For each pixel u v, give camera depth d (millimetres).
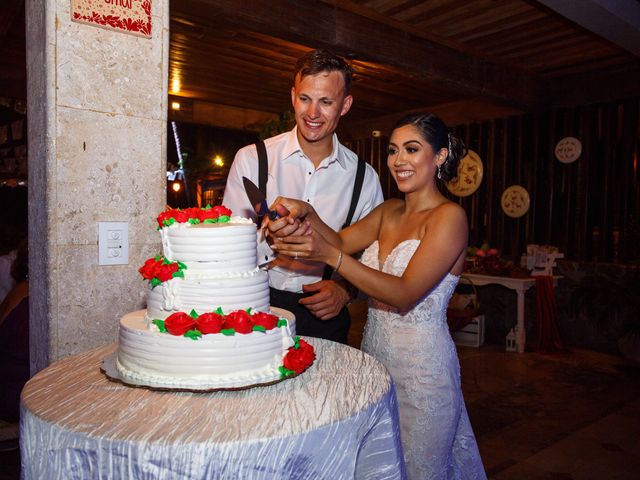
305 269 2236
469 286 5965
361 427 1131
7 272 3705
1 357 2686
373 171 2449
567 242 6570
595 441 3525
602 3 3812
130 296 1892
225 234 1354
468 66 5609
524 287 5684
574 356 5617
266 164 2242
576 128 6469
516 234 7070
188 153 8273
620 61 5863
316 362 1502
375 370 1426
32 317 1934
